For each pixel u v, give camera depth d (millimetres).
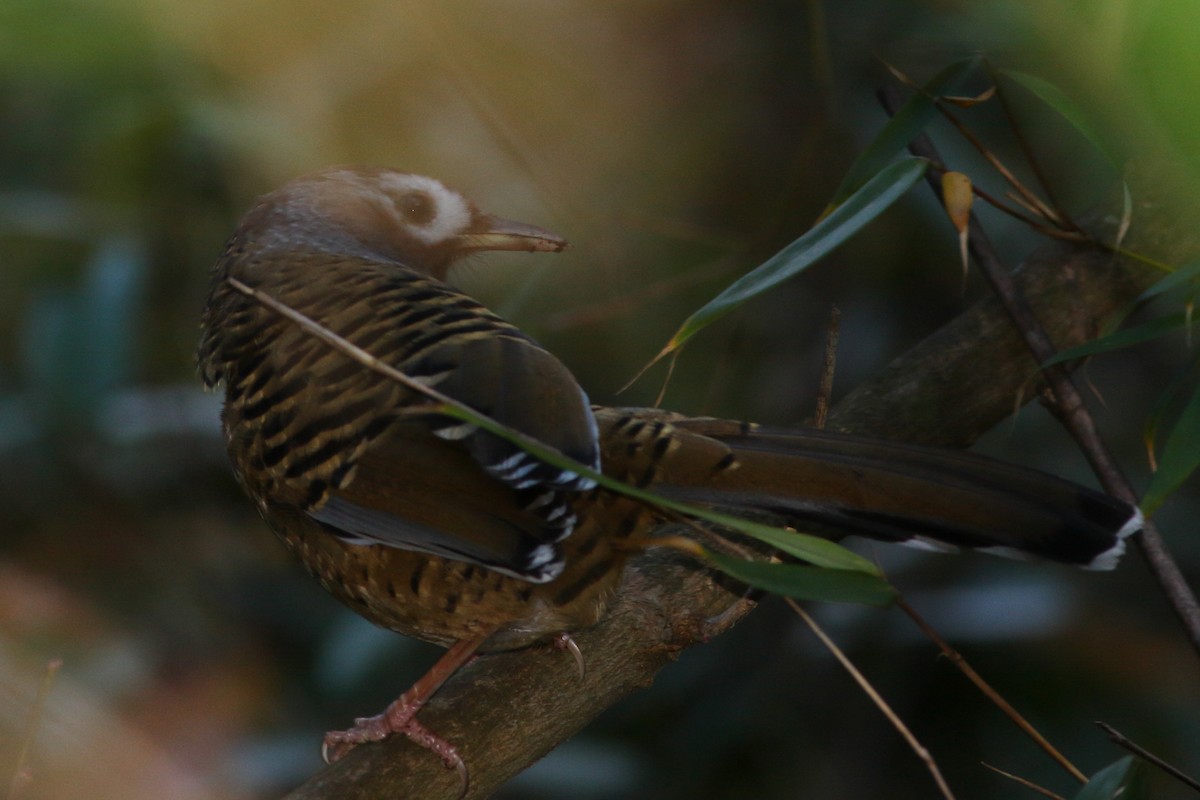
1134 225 7074
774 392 11805
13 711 9180
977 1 7707
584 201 10461
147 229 11531
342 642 10250
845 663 5461
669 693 10773
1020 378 7223
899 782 10617
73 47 9727
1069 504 6137
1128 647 10789
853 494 6250
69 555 11836
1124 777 5672
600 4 12031
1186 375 5992
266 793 10102
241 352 6789
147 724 10688
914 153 7035
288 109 11188
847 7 10750
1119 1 6117
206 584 12031
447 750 6105
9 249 12008
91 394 10461
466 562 6125
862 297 11812
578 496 6188
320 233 7855
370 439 6129
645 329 11844
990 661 10695
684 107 12039
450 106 11578
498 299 11906
